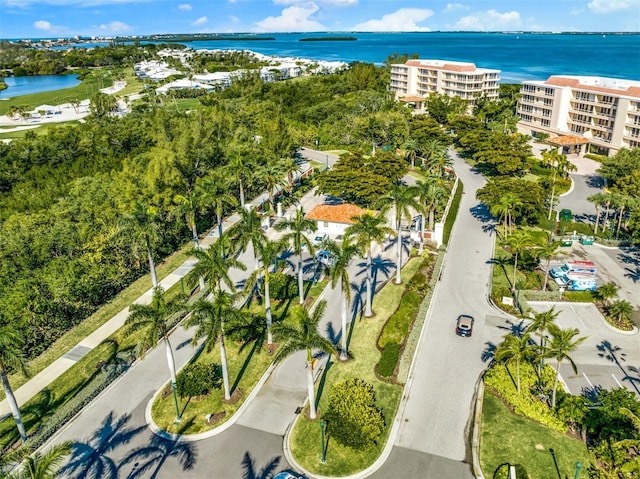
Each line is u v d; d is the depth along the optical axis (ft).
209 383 133.08
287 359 148.66
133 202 225.15
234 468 111.55
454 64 533.96
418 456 113.19
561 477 105.91
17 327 156.97
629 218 228.84
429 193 211.82
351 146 401.49
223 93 587.27
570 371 140.87
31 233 198.59
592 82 393.50
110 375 141.18
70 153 359.05
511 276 195.00
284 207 274.98
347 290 139.23
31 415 130.31
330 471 109.70
